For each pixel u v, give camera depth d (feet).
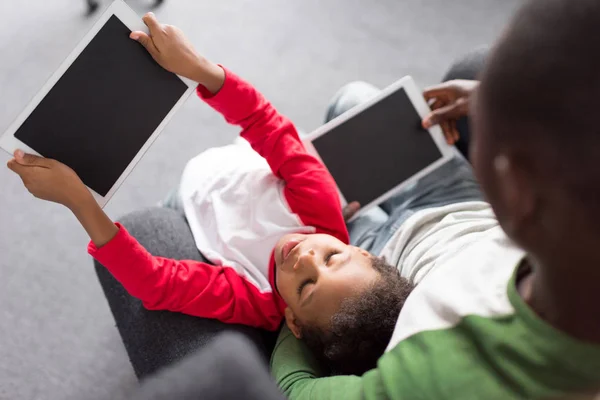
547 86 1.06
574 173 1.09
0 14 5.45
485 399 1.66
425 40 5.70
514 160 1.17
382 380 1.94
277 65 5.47
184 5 5.67
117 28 2.60
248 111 3.32
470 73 3.64
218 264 3.25
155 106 2.84
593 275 1.23
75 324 4.32
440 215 3.23
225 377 0.97
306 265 2.86
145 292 2.85
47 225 4.63
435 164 3.65
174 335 2.89
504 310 1.68
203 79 3.04
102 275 3.18
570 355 1.45
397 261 3.21
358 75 5.49
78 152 2.70
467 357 1.75
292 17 5.73
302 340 2.98
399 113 3.60
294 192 3.41
